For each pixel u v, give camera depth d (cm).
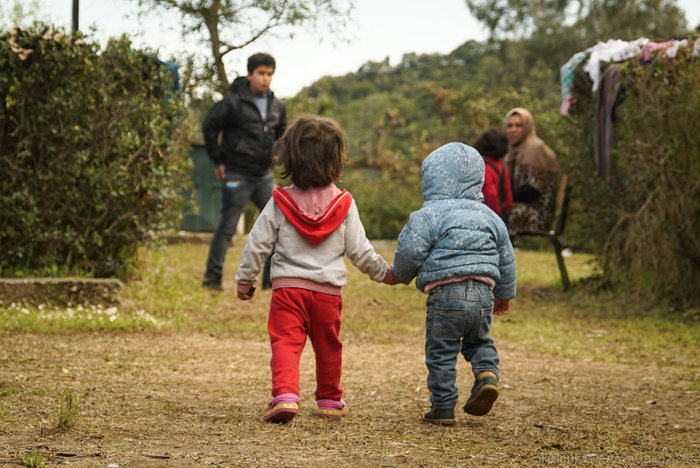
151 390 469
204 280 1000
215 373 539
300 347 403
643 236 944
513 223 1086
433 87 3266
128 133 887
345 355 642
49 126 855
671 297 927
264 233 405
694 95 834
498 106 2114
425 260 409
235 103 979
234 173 991
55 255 878
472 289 403
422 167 432
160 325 731
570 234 1688
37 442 325
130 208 916
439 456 331
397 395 489
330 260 406
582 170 1088
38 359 544
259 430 374
